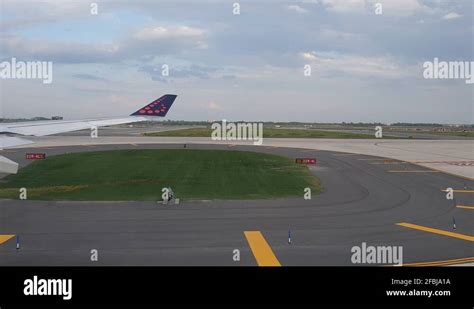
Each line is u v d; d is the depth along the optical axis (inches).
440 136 4633.4
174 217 933.8
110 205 1053.8
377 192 1268.5
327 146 2849.4
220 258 664.4
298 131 5118.1
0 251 690.8
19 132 745.6
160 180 1429.6
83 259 655.1
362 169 1748.3
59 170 1628.9
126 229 829.8
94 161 1878.7
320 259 665.0
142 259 657.0
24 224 863.1
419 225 892.0
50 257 663.8
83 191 1235.2
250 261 652.1
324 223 898.7
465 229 861.2
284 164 1868.8
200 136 3764.8
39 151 2260.1
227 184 1375.5
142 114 1056.2
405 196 1211.2
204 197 1167.6
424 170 1738.4
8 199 1114.7
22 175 1517.0
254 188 1312.7
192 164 1822.1
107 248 710.5
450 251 711.1
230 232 816.3
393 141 3516.2
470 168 1807.3
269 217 945.5
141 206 1045.2
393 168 1786.4
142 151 2278.5
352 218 947.3
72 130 802.2
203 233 807.7
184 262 645.3
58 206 1035.9
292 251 702.5
